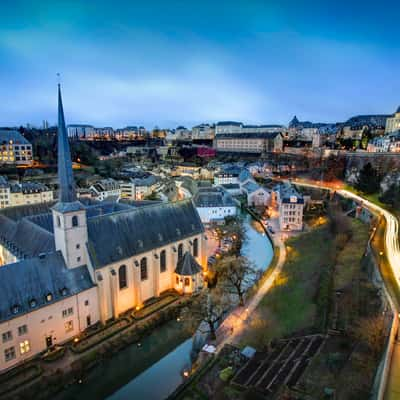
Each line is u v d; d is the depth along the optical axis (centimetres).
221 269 7100
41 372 4603
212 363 4675
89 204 10588
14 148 18362
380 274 5612
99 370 4900
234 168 19688
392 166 13162
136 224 6612
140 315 6047
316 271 7106
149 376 4894
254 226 12206
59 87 4866
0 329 4478
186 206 7812
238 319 5838
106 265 5709
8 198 12762
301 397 3444
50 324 5053
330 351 4272
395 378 3256
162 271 6925
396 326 4138
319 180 16725
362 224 9725
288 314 5741
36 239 6550
